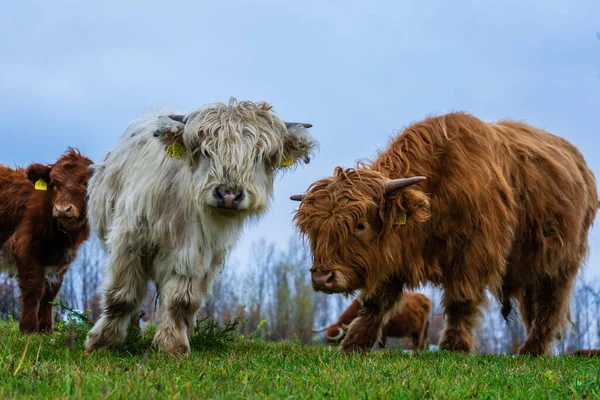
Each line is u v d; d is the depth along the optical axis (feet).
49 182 35.22
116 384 14.47
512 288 30.58
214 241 23.20
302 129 23.54
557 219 29.07
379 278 24.49
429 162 25.86
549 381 17.67
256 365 19.57
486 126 27.96
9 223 36.01
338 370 18.79
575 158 33.24
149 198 22.85
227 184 21.59
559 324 31.22
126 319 23.86
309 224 23.88
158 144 23.70
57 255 35.88
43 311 36.47
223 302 85.66
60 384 14.73
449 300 26.27
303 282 96.63
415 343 54.95
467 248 25.72
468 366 20.59
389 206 24.07
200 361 20.43
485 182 25.99
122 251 23.35
